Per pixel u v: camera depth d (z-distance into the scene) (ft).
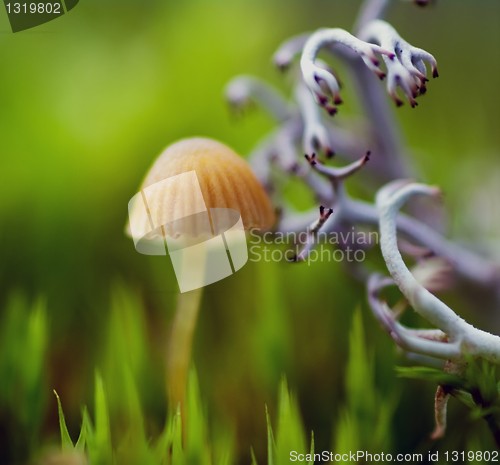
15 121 0.58
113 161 0.57
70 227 0.54
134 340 0.47
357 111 0.66
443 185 0.58
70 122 0.59
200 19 0.70
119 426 0.45
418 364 0.47
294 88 0.50
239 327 0.50
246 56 0.68
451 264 0.46
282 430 0.42
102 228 0.55
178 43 0.67
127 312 0.48
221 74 0.65
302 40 0.46
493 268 0.47
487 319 0.48
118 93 0.63
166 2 0.72
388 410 0.45
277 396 0.47
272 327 0.48
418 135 0.66
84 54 0.65
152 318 0.52
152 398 0.46
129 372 0.44
